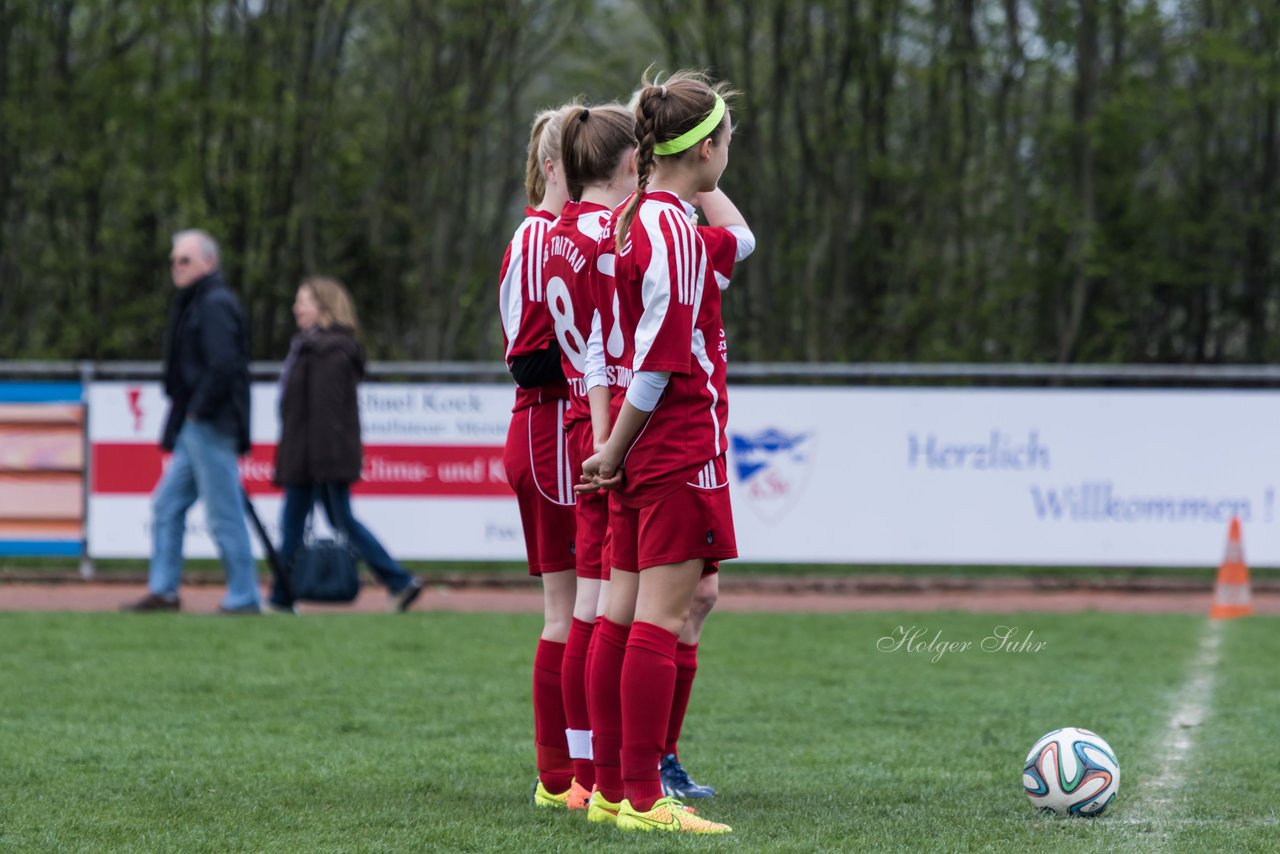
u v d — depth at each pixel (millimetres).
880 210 72312
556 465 16297
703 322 14438
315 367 35719
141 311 72062
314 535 42000
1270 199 75250
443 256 75875
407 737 20609
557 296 15562
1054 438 42469
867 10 71062
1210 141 77188
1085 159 70625
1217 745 20219
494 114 75938
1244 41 72312
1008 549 42531
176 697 23938
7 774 17547
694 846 13391
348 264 80125
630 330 14570
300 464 35781
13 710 22641
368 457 42625
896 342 73562
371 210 79812
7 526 42875
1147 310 78625
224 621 34031
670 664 14484
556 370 16109
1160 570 44438
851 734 21203
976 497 42531
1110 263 72062
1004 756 19406
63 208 73438
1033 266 72188
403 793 16609
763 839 13805
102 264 71312
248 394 35438
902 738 20859
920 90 74188
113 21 71562
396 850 13445
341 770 18031
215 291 34938
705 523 14383
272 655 28828
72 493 42844
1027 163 75375
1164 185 77562
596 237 15383
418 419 42594
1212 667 28594
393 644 30594
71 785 16875
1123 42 72688
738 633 33562
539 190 17297
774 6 71062
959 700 24359
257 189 73750
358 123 77500
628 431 14062
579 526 15859
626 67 80438
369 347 80188
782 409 42812
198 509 42906
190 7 71000
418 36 74062
